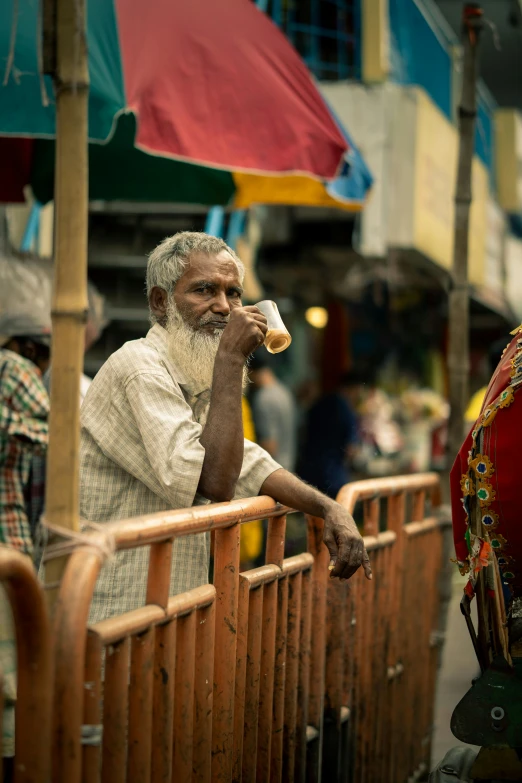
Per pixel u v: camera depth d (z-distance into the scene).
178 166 5.08
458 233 4.36
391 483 3.50
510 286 11.59
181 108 3.60
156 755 1.98
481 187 9.83
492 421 2.05
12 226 5.98
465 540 2.22
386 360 12.12
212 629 2.22
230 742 2.32
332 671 3.08
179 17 3.74
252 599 2.47
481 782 2.09
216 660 2.30
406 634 3.79
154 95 3.53
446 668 5.68
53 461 1.78
